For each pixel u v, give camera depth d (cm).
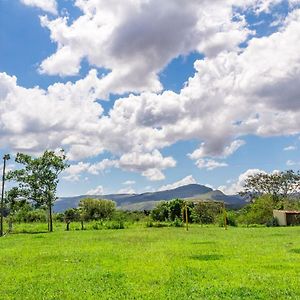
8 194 6869
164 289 1705
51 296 1633
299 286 1709
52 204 6956
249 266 2236
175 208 9469
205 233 5159
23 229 6912
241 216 9169
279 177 10944
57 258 2795
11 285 1873
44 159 6994
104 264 2438
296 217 7706
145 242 3891
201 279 1900
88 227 7319
